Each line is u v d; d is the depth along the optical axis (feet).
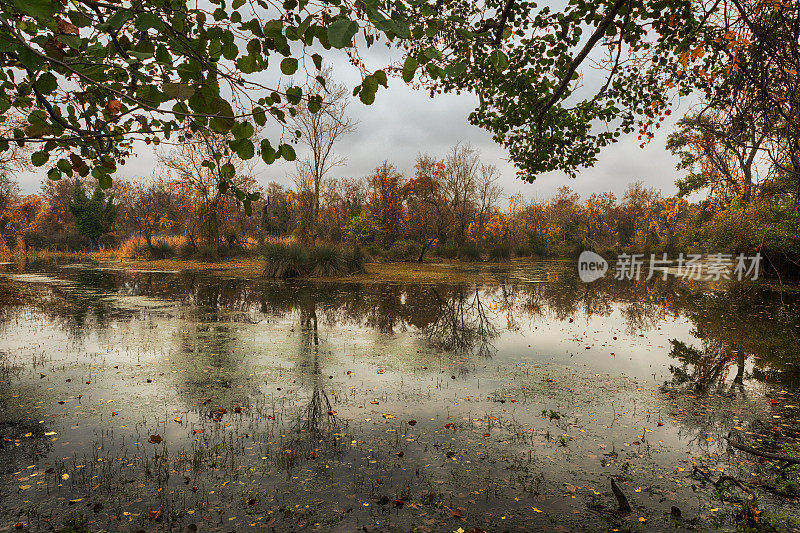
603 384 17.04
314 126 63.93
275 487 9.69
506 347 22.93
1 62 4.95
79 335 23.88
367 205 122.62
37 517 8.53
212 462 10.69
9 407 13.96
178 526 8.31
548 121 14.96
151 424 12.85
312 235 67.21
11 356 19.74
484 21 10.78
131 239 91.66
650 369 19.15
